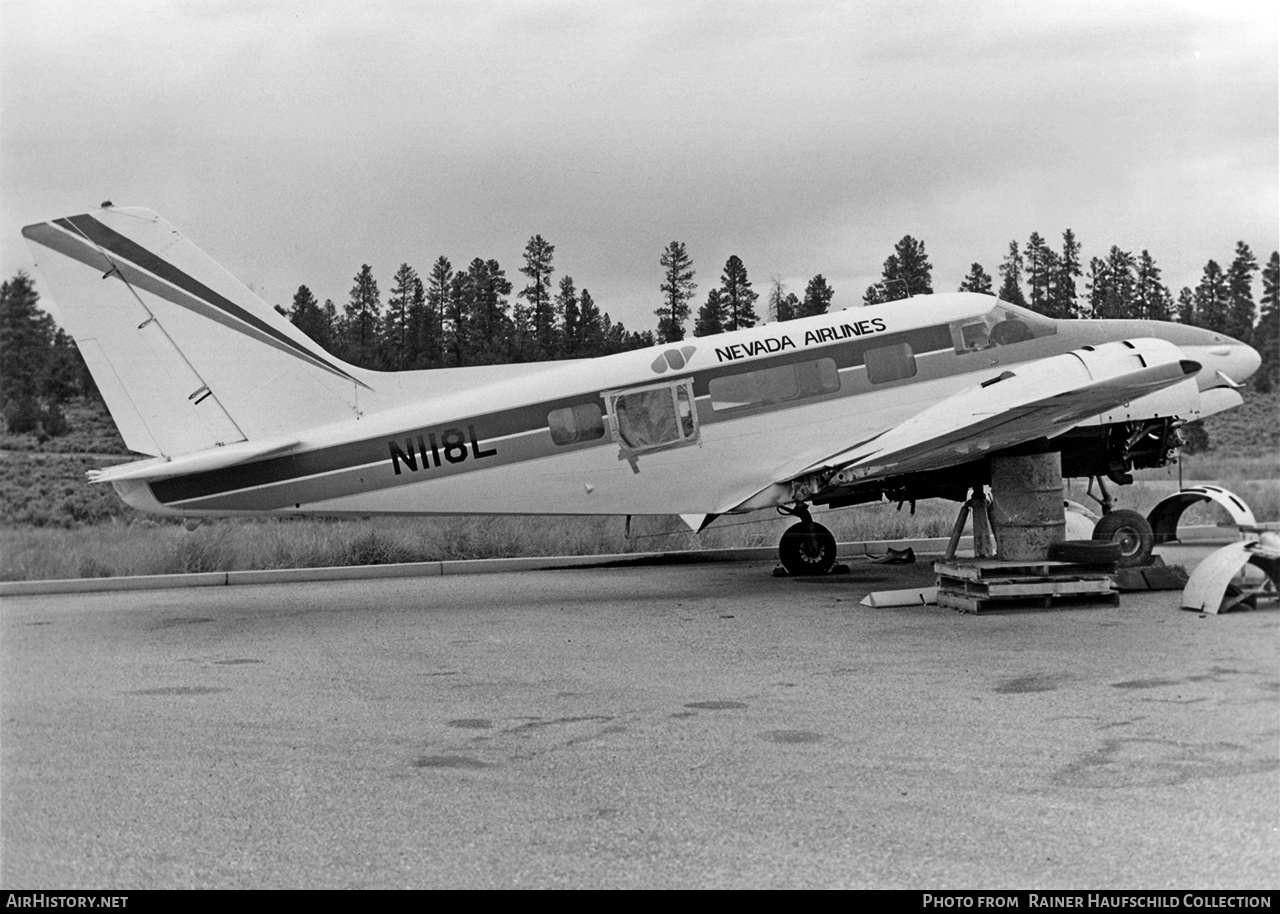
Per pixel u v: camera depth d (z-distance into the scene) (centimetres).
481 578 1355
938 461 1066
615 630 927
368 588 1270
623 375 1177
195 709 664
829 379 1210
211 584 1336
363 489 1137
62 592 1277
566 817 462
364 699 684
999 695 654
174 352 1111
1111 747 541
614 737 582
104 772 538
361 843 440
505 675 750
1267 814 450
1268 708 613
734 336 1209
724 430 1190
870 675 719
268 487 1124
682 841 433
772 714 621
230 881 407
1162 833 432
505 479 1159
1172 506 1190
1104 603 1013
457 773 526
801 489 1173
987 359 1247
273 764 547
